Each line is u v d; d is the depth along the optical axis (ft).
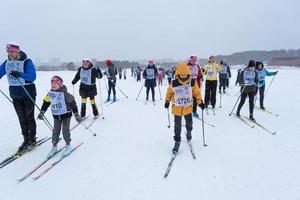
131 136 19.11
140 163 14.34
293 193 11.31
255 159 14.83
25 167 13.84
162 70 76.64
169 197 11.03
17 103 15.74
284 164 14.16
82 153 15.80
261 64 27.96
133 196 11.12
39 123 22.53
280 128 21.18
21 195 11.25
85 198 11.01
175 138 15.75
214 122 23.17
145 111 28.71
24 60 15.23
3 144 17.35
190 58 24.71
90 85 24.03
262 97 28.68
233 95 43.19
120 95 44.19
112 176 12.88
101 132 20.10
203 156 15.24
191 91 15.65
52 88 14.89
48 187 11.89
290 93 44.98
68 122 15.33
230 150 16.19
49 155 14.98
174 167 13.79
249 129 20.94
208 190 11.57
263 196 11.09
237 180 12.43
